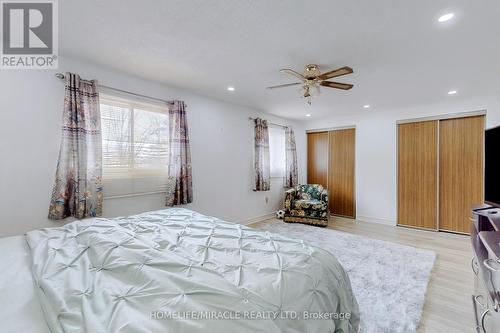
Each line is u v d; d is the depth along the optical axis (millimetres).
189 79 3066
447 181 4090
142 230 1599
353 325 1356
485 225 2111
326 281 1210
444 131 4117
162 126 3285
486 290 1244
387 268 2678
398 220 4570
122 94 2854
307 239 3695
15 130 2184
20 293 934
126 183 2924
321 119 5629
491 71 2723
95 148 2559
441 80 3016
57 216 2338
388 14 1720
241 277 1034
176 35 2049
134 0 1611
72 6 1673
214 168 3959
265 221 4824
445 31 1920
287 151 5465
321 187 5066
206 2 1630
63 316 778
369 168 4930
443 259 2967
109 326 719
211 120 3906
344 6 1646
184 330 705
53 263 1107
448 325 1763
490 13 1679
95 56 2441
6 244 1462
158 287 910
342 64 2559
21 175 2213
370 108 4574
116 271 1045
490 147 2020
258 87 3346
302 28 1919
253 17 1789
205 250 1313
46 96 2336
